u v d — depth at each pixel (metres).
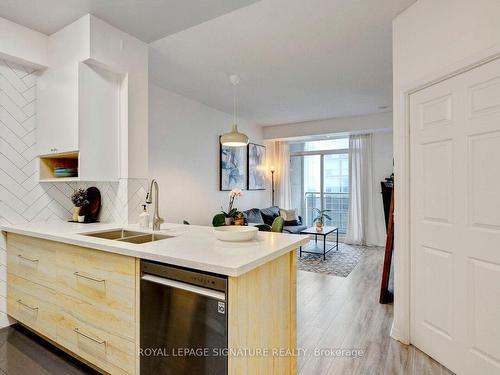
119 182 2.60
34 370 1.97
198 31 2.65
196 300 1.39
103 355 1.77
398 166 2.36
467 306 1.86
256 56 3.17
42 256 2.17
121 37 2.52
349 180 6.45
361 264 4.73
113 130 2.53
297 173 7.36
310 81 3.92
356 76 3.74
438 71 1.99
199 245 1.72
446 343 1.99
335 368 2.01
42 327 2.18
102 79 2.46
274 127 6.82
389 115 5.56
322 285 3.74
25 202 2.64
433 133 2.09
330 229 5.52
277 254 1.58
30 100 2.66
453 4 1.89
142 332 1.58
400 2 2.22
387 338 2.41
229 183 5.66
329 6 2.29
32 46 2.52
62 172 2.64
